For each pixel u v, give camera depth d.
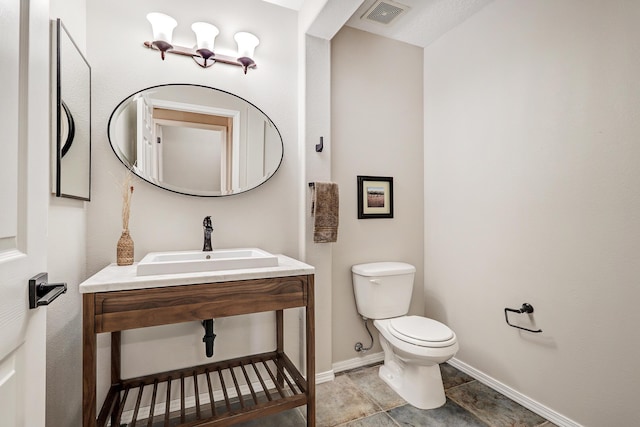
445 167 2.32
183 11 1.76
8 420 0.63
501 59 1.91
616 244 1.39
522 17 1.78
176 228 1.74
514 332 1.82
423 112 2.51
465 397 1.86
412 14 2.10
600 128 1.44
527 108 1.76
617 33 1.38
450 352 1.67
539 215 1.70
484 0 1.95
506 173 1.87
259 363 1.92
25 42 0.70
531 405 1.72
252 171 1.91
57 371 1.23
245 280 1.38
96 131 1.57
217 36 1.84
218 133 1.83
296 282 1.49
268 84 1.98
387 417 1.68
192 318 1.28
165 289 1.24
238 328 1.87
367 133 2.29
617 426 1.38
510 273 1.85
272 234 1.99
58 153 1.16
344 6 1.72
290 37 2.04
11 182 0.64
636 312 1.33
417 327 1.85
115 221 1.61
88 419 1.11
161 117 1.71
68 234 1.32
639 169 1.32
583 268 1.50
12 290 0.63
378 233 2.34
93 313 1.13
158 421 1.64
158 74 1.71
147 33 1.68
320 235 1.92
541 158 1.68
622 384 1.37
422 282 2.50
